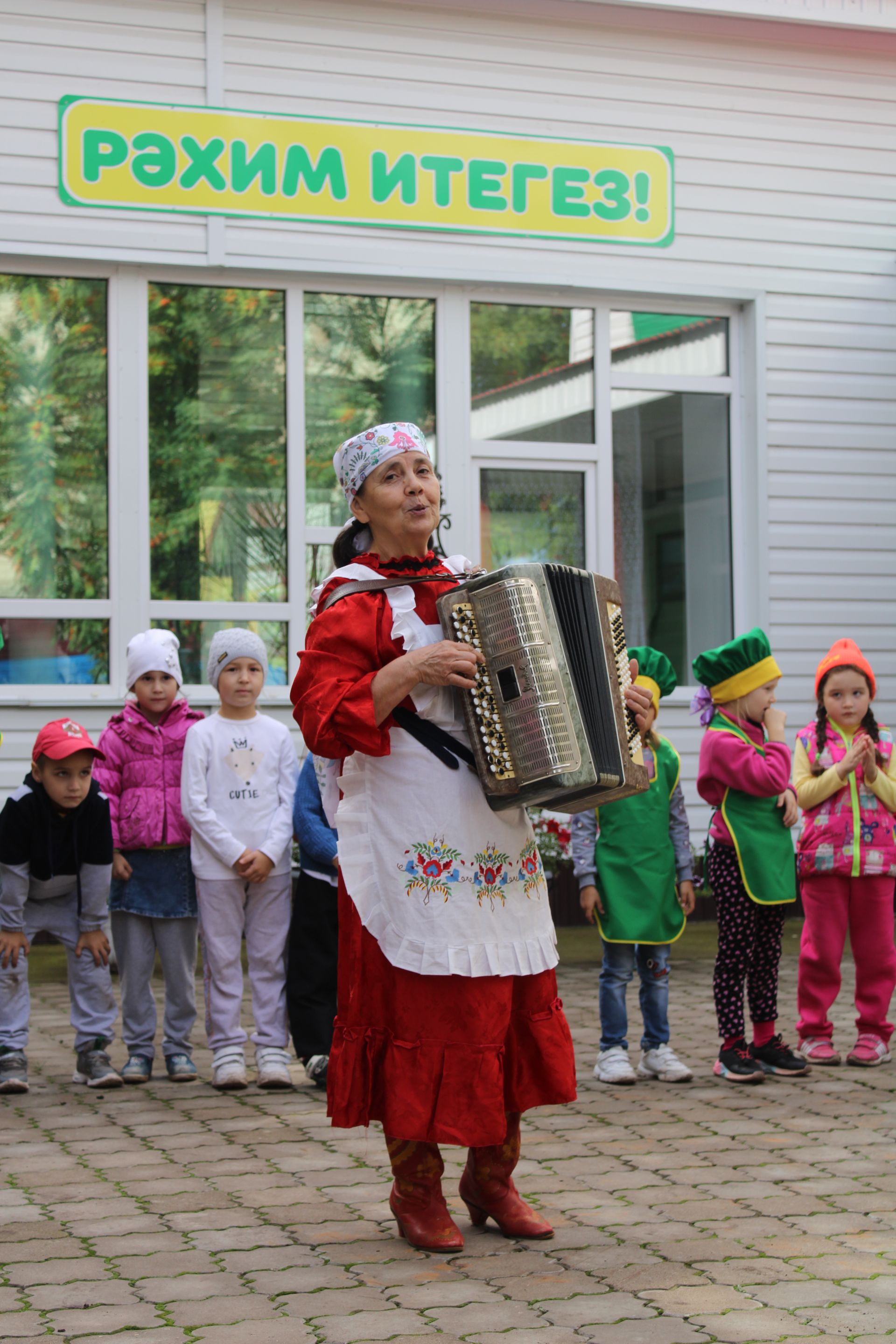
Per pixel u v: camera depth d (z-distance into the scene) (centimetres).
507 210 921
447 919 331
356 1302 306
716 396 980
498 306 933
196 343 872
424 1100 330
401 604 346
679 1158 427
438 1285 317
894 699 1000
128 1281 319
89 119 844
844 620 992
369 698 329
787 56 979
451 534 920
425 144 904
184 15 861
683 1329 290
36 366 845
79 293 853
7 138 834
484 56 917
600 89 941
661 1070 536
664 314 969
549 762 322
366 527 371
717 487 980
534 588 329
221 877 536
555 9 920
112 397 854
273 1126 469
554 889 898
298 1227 361
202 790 538
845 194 995
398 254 902
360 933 342
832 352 994
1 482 838
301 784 551
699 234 964
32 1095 516
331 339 898
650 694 353
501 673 327
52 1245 345
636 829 537
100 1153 434
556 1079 344
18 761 828
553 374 944
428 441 920
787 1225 362
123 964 547
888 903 567
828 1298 309
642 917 528
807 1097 508
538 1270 328
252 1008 655
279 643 884
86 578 850
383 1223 364
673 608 969
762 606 973
